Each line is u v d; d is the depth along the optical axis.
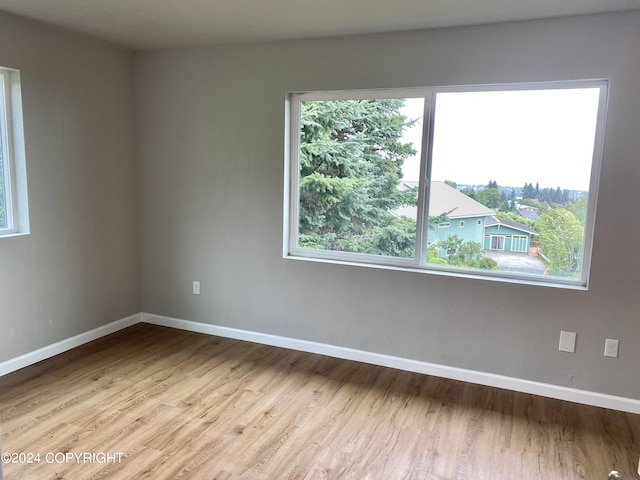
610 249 2.69
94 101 3.51
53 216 3.27
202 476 2.07
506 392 2.97
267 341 3.69
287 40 3.31
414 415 2.65
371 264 3.37
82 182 3.47
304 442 2.36
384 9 2.61
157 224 3.96
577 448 2.37
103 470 2.09
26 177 3.06
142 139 3.90
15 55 2.92
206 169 3.71
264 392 2.88
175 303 4.00
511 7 2.52
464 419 2.62
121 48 3.67
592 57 2.62
